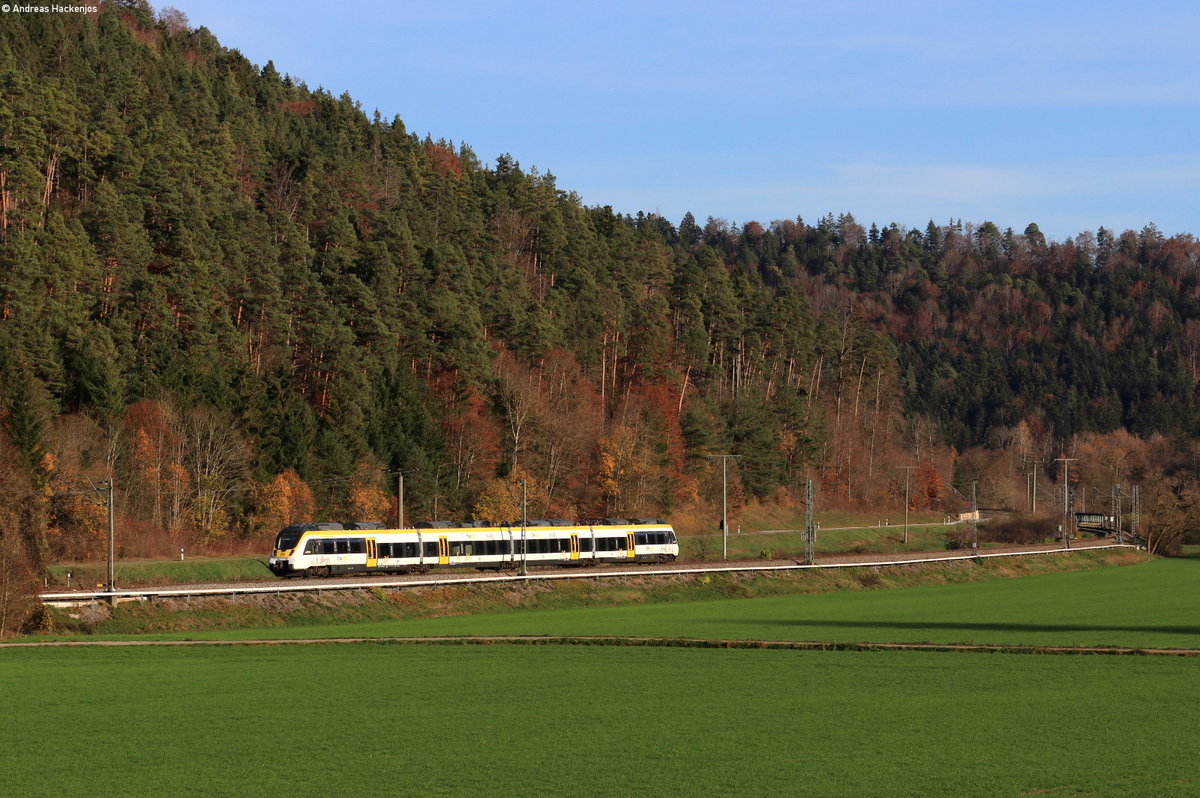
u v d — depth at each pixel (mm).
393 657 64375
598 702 50156
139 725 45312
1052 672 58219
